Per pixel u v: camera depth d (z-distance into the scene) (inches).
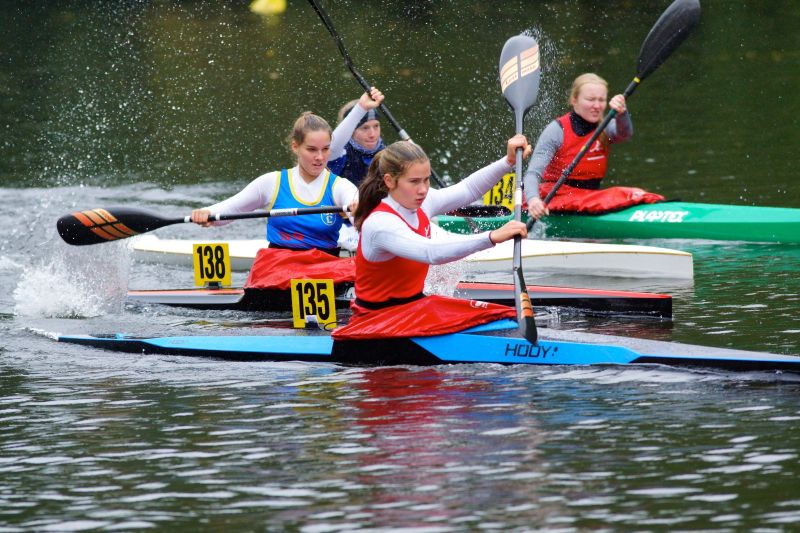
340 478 552.4
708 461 556.4
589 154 1321.4
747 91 2203.5
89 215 951.6
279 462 578.6
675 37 1022.4
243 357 804.0
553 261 1137.4
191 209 1513.3
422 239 730.8
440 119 2074.3
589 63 2564.0
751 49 2672.2
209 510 518.6
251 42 2965.1
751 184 1507.1
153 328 914.1
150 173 1764.3
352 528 491.8
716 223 1263.5
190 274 1199.6
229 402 692.1
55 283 1059.9
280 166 1801.2
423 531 485.7
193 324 928.9
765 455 561.0
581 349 743.7
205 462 583.5
